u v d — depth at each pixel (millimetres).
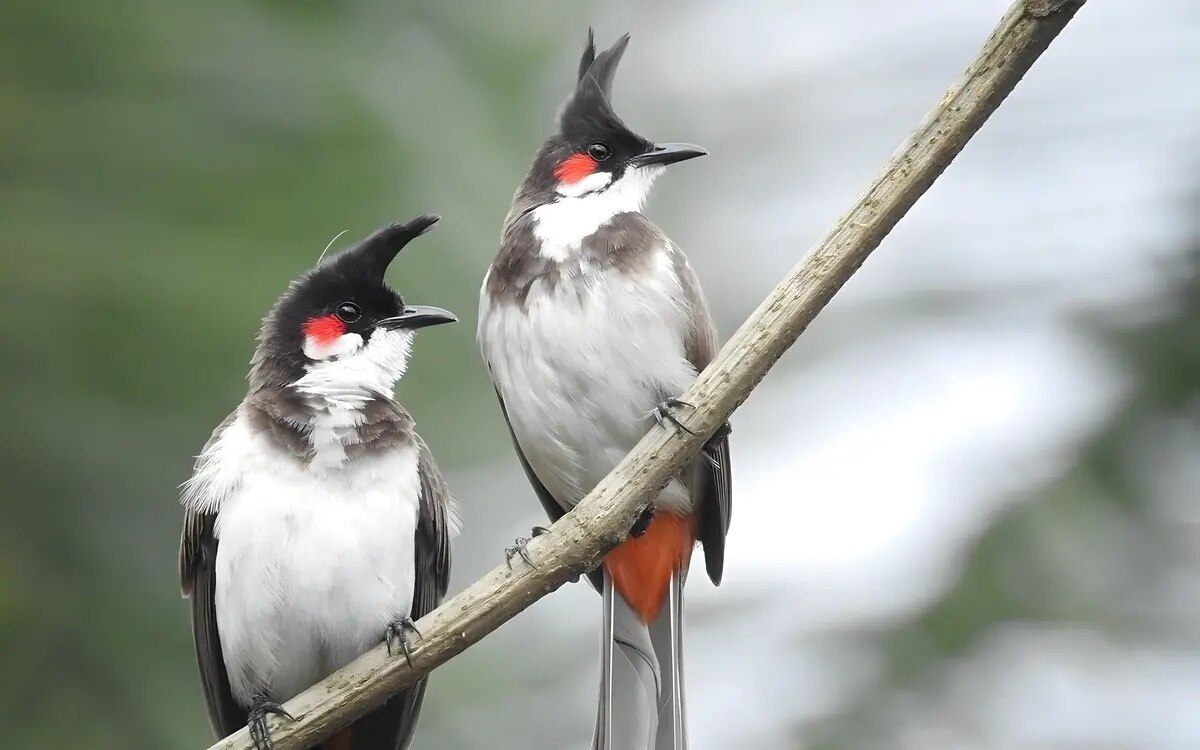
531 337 9477
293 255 10703
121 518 10016
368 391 9023
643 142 10133
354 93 11484
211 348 10258
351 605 8562
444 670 12383
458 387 11758
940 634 12156
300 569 8516
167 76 11023
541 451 9750
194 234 10633
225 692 9188
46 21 10797
